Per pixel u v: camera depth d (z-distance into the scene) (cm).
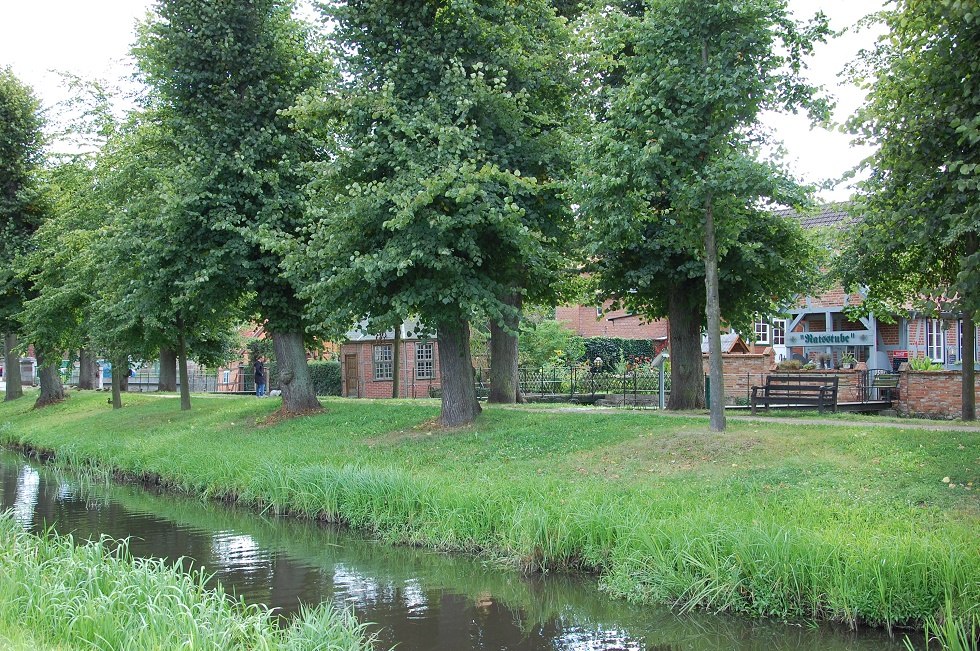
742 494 1048
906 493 969
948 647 675
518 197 1571
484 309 1495
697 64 1259
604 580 905
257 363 3703
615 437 1388
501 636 780
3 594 717
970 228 919
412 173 1450
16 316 2870
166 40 2019
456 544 1074
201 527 1279
